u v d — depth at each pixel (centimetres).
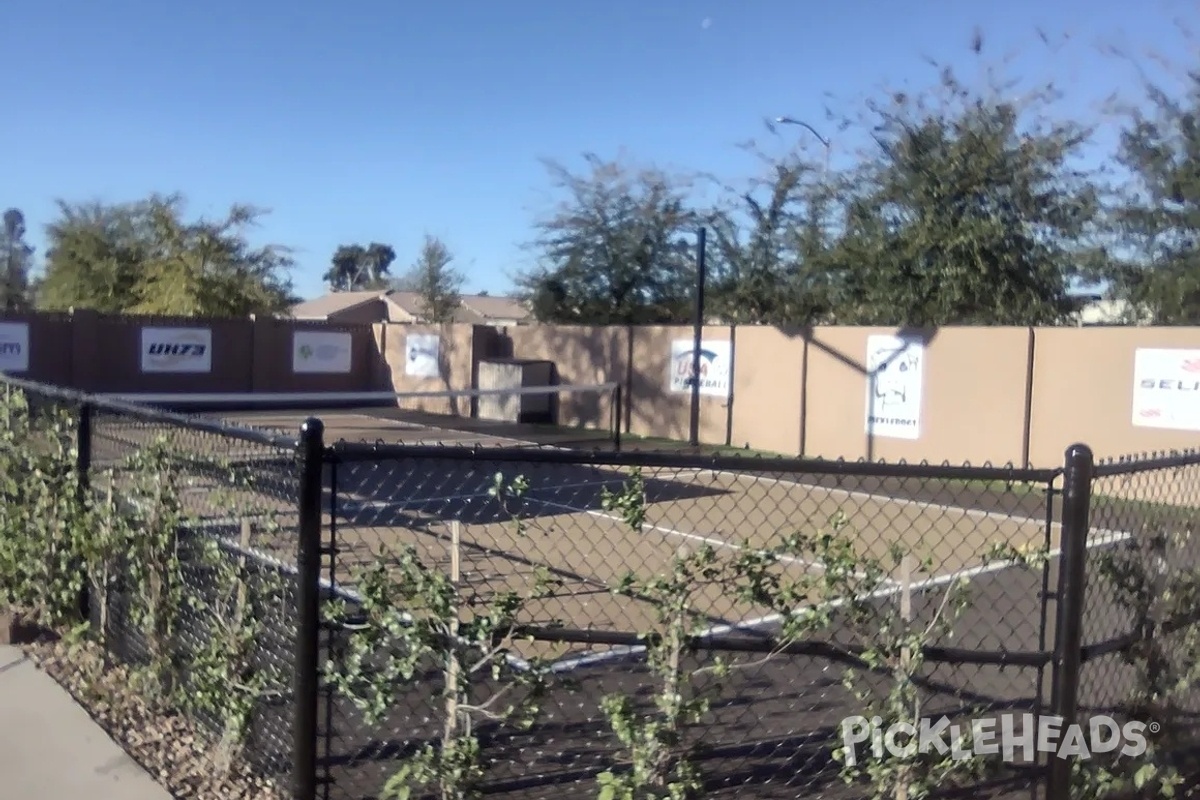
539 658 430
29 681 608
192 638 537
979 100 2319
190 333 3030
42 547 681
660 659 420
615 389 2156
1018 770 462
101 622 640
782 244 2853
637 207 3123
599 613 766
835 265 2444
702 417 2248
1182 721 493
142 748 520
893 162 2345
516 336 2797
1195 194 2138
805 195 2764
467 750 416
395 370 3203
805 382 2030
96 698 580
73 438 661
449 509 1250
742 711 565
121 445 614
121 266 3841
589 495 1400
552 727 538
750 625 580
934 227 2255
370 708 413
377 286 10006
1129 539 468
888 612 439
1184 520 493
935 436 1809
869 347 1914
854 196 2441
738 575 420
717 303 2980
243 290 3612
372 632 412
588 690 590
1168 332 1516
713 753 511
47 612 680
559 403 2641
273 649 471
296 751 429
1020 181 2241
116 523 596
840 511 455
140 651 599
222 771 489
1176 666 483
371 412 2925
